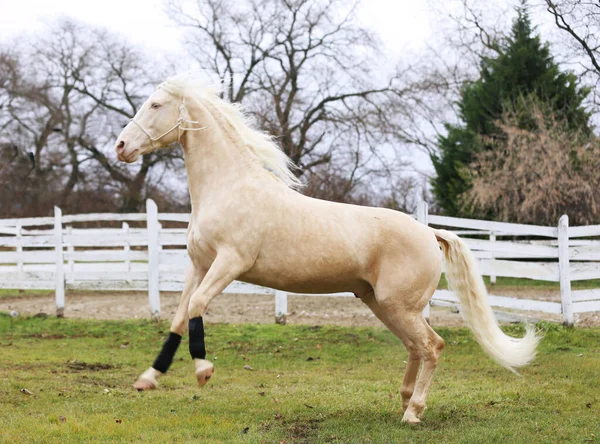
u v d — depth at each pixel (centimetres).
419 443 494
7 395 648
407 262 559
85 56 3259
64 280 1276
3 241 1314
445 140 2592
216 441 497
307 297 1639
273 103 2731
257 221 546
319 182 2720
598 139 1972
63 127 3291
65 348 991
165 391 694
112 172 3319
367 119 2691
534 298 1462
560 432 518
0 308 1447
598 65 2064
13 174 3177
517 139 2059
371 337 1041
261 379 770
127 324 1166
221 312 1375
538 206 1980
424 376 563
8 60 3206
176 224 2827
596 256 1073
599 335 1013
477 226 1108
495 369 817
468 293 591
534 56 2384
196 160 574
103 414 580
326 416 580
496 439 500
